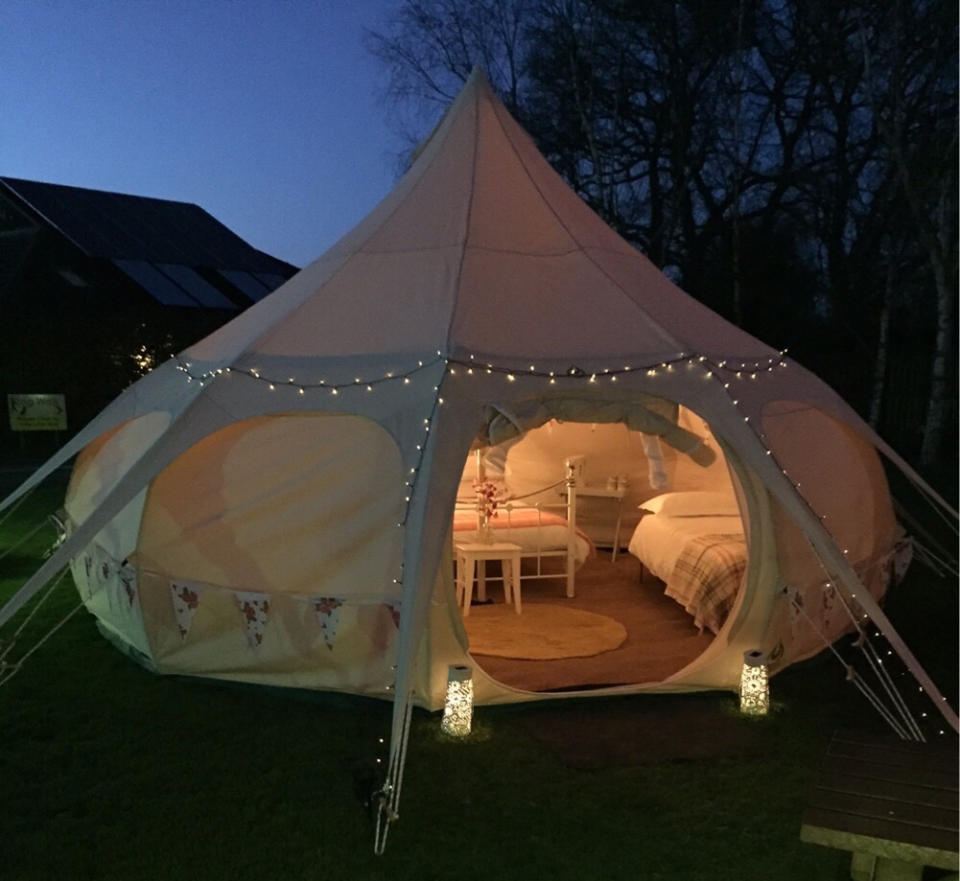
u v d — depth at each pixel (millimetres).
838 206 19297
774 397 5438
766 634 5180
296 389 4988
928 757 3148
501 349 5027
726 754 4453
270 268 26578
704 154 18828
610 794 4043
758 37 18828
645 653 5871
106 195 24297
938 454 15125
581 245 6082
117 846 3574
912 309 18734
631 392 5094
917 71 15164
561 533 7180
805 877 3420
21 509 10625
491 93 7020
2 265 20359
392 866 3461
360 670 4777
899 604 7129
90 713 4801
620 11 18172
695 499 7539
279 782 4094
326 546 4762
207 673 5121
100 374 17344
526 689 5172
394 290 5574
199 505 5016
